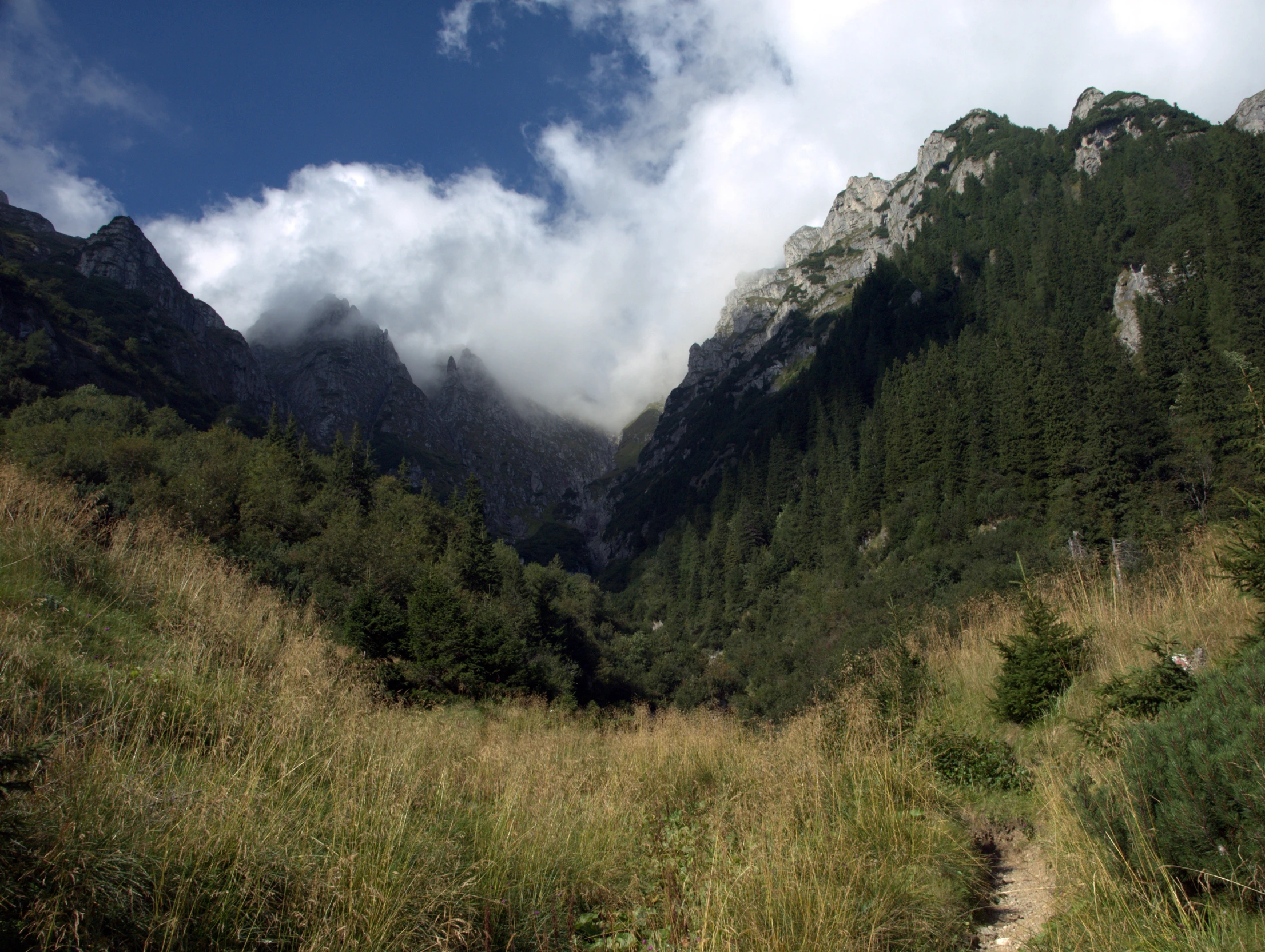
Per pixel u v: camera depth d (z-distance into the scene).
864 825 5.59
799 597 77.38
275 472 53.16
